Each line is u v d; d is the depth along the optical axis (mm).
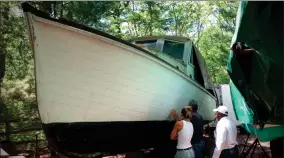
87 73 4094
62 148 4504
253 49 3826
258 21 3559
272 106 4191
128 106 4652
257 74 4031
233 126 4461
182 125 4480
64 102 4098
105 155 5113
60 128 4191
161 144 6000
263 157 6617
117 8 12594
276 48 3672
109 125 4570
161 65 4809
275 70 3855
